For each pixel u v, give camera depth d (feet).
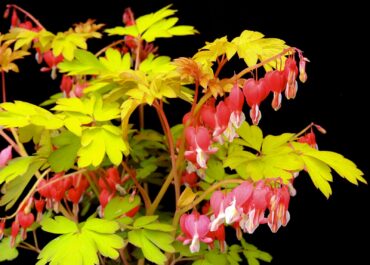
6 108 2.67
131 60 3.23
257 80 2.57
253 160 2.72
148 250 2.66
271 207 2.48
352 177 2.69
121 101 3.08
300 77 2.53
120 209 2.77
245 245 3.06
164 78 2.66
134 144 3.06
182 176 2.97
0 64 2.93
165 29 3.05
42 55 3.17
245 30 2.72
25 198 2.81
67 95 3.13
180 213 2.73
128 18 3.27
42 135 2.81
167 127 2.73
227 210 2.50
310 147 2.78
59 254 2.57
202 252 2.90
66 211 2.99
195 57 2.67
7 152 2.88
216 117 2.63
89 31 3.16
